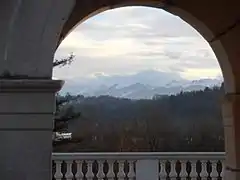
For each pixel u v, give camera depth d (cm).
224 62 912
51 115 589
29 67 589
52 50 591
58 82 588
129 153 1121
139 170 1120
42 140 587
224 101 918
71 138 2503
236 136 877
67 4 594
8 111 585
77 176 1116
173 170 1134
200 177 1140
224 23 889
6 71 588
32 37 591
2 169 582
